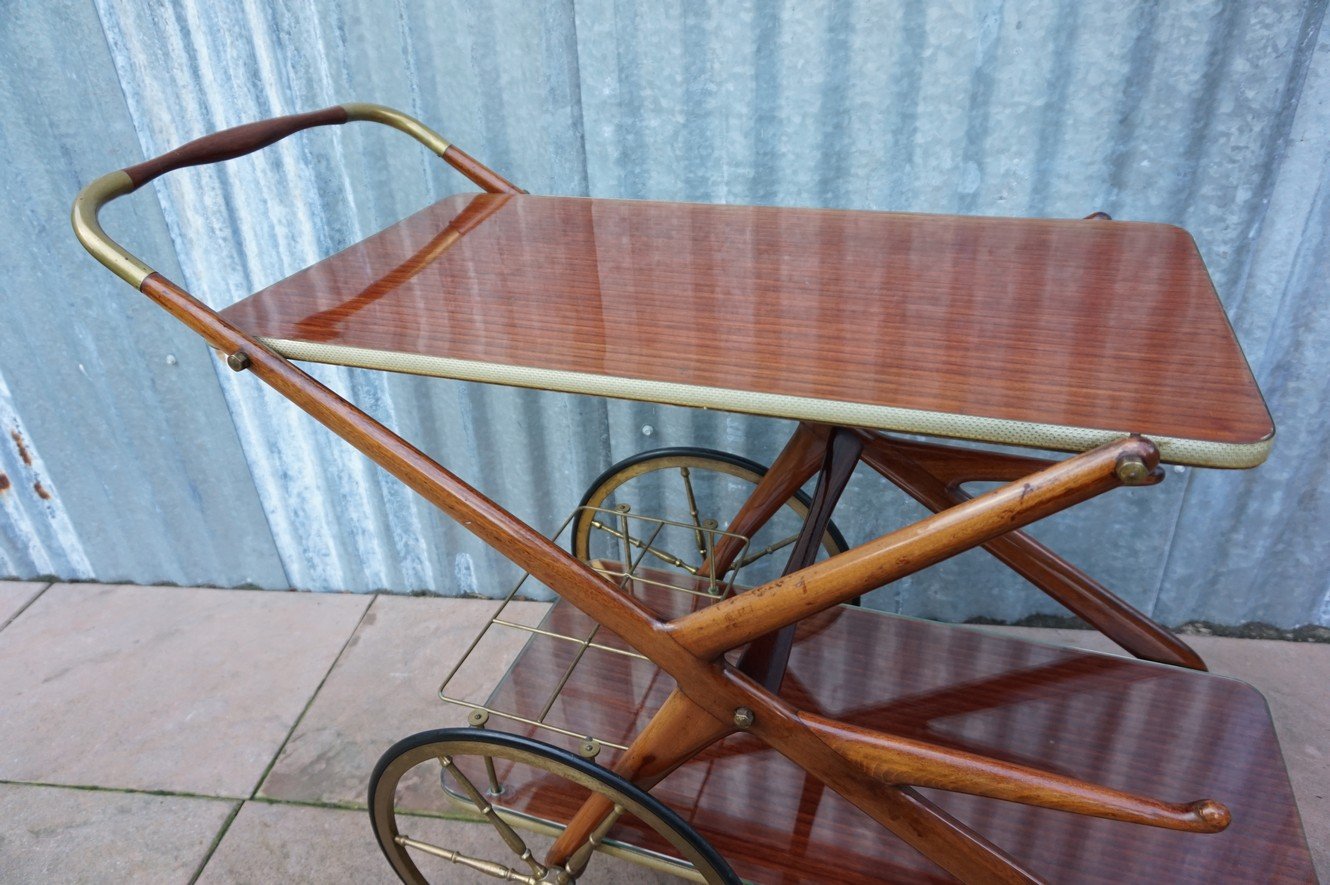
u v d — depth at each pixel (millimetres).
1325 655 1682
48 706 1709
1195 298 845
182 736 1631
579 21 1342
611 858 1385
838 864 1118
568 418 1688
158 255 1656
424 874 1361
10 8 1431
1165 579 1720
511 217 1135
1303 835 1108
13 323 1734
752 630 808
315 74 1478
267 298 927
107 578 2066
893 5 1264
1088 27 1255
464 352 794
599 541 1862
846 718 1292
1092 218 1062
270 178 1571
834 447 1122
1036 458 1143
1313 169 1309
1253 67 1244
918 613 1834
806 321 826
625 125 1440
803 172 1434
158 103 1530
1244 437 629
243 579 2051
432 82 1464
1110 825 1144
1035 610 1803
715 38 1336
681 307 867
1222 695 1306
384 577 2004
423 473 854
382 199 1580
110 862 1406
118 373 1777
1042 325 801
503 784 1239
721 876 993
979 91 1328
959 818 1163
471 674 1749
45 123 1534
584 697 1366
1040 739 1246
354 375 1732
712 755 1273
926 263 947
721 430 1655
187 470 1884
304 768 1556
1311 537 1632
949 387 707
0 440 1890
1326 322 1428
